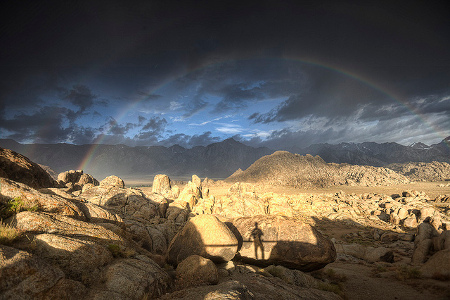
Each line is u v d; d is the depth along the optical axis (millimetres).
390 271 18812
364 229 52438
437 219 36375
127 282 7613
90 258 7879
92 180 48500
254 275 12117
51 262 6996
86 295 6750
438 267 15930
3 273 5371
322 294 12031
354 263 23203
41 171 19531
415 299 13016
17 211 8359
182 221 31281
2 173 15938
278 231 16438
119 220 13281
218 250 12781
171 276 10453
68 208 10086
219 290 7824
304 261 15250
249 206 58000
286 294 10109
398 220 57406
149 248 16984
